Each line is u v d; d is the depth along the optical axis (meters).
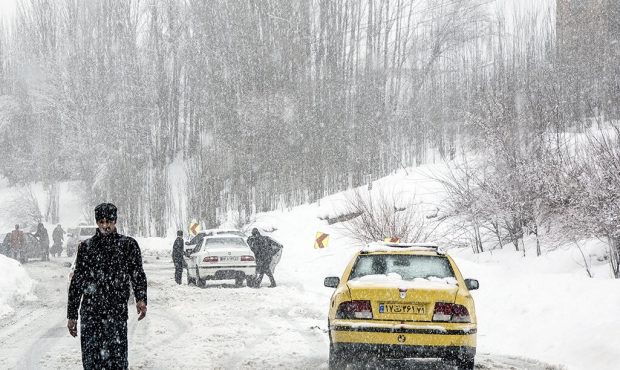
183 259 27.11
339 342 9.19
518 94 24.55
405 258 10.09
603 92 34.38
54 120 68.56
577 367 10.62
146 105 65.81
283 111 50.84
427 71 55.84
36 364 10.52
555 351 11.64
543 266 19.75
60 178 69.75
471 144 26.64
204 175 49.50
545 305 13.63
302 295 21.03
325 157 49.62
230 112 51.53
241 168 49.50
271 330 14.02
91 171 62.38
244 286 26.00
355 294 9.26
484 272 17.94
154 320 15.60
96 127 64.12
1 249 41.69
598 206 17.45
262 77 52.84
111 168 57.84
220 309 17.67
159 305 18.62
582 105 33.72
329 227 38.06
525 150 22.27
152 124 65.38
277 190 49.44
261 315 16.48
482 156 23.84
